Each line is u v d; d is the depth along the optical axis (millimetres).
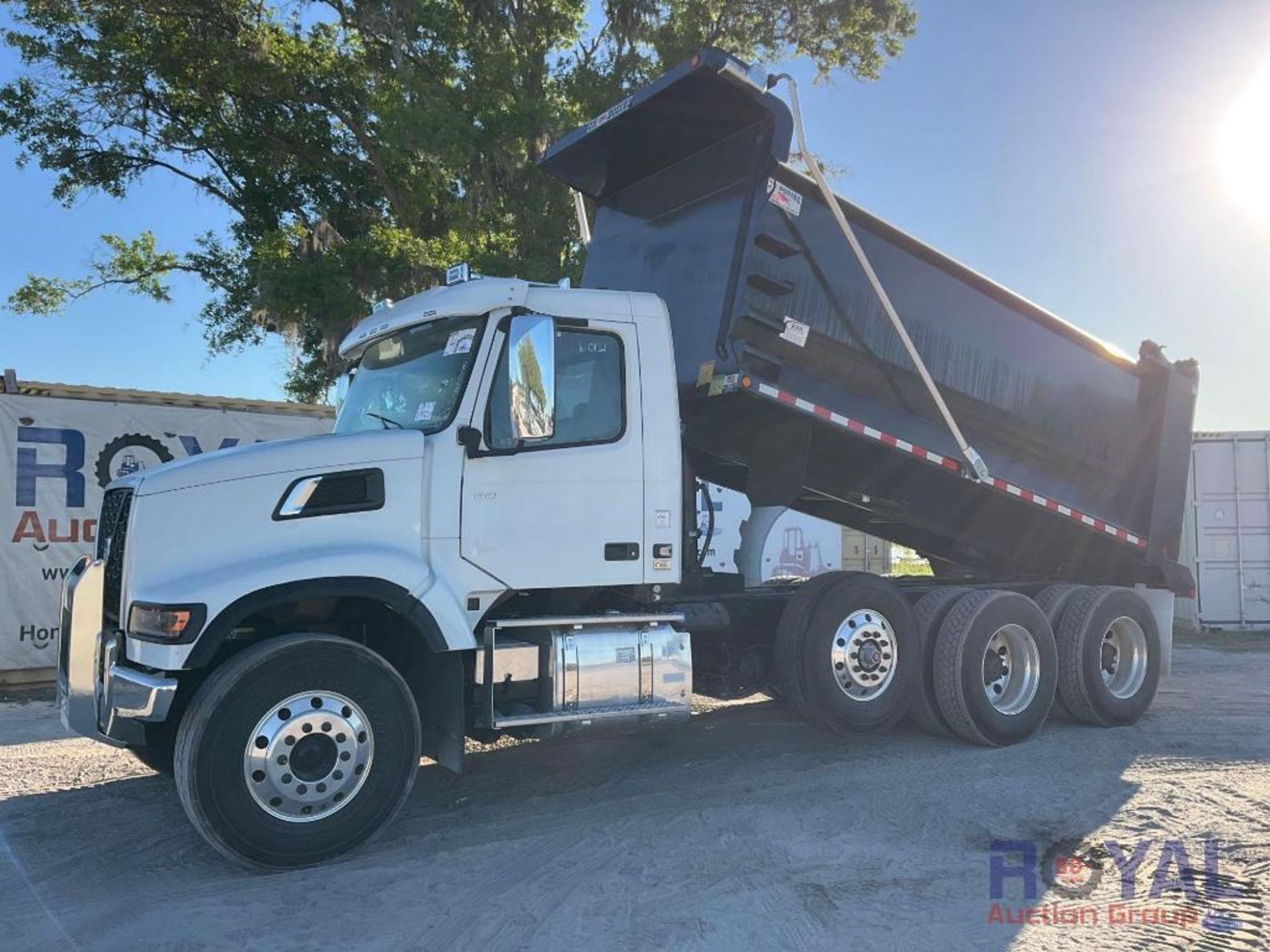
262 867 4398
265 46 20312
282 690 4395
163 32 20656
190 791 4203
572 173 7125
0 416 9734
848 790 5805
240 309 24031
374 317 6012
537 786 5906
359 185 23219
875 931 3852
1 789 5852
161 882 4352
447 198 19766
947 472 7125
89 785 5949
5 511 9727
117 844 4848
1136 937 3799
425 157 17953
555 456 5305
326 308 17797
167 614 4277
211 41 20234
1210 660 11883
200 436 10742
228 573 4434
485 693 5039
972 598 6941
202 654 4289
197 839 4914
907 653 6613
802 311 6246
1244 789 5852
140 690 4324
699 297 6215
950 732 6930
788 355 6242
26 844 4859
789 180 6152
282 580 4461
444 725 4953
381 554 4727
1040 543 8328
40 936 3789
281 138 22500
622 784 5953
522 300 5297
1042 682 7125
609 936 3793
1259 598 15000
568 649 5203
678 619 5609
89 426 10156
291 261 18688
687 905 4090
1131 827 5129
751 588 6598
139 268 24078
